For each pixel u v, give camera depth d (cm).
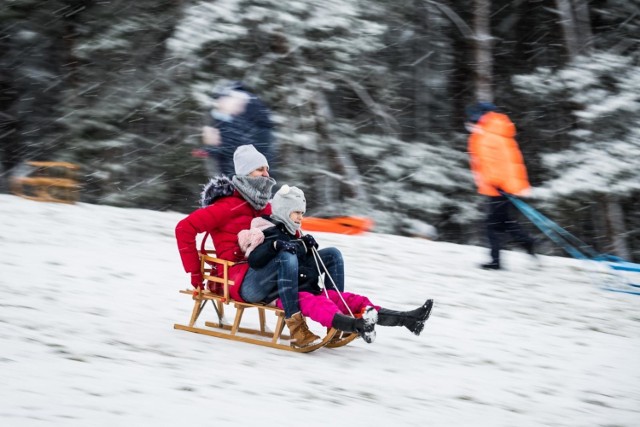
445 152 4403
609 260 2297
